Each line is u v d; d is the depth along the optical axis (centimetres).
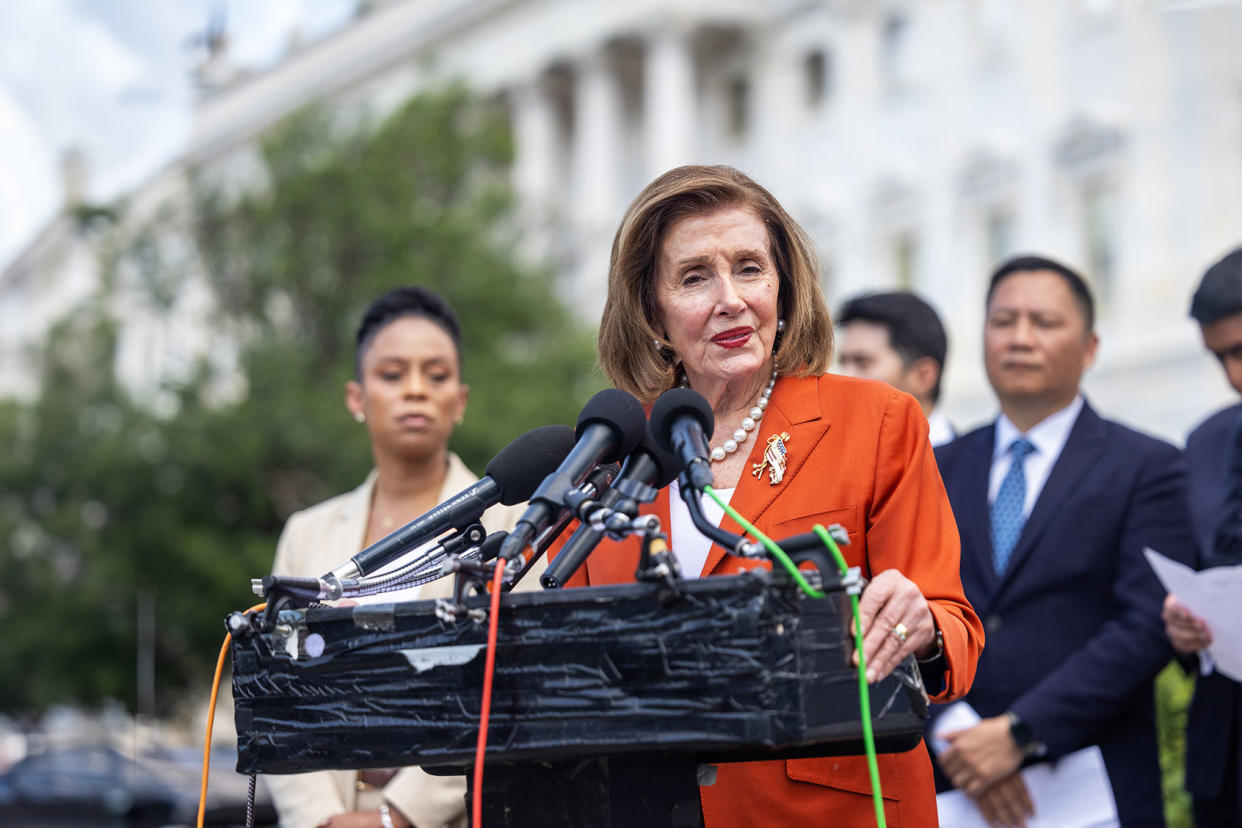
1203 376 2722
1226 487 509
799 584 240
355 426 2423
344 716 253
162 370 2642
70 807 1416
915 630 262
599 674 242
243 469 2409
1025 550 497
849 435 313
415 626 251
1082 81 3022
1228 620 443
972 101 3316
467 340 2541
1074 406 525
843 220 3628
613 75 4238
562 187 4456
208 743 270
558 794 266
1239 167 2712
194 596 2488
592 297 3925
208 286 2711
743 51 4059
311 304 2578
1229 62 2730
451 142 2755
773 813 298
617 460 285
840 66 3666
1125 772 477
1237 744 500
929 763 311
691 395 272
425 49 4684
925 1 3456
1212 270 519
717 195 321
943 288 3356
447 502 286
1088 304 534
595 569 321
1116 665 472
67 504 2709
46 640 2738
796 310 329
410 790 455
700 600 239
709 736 237
